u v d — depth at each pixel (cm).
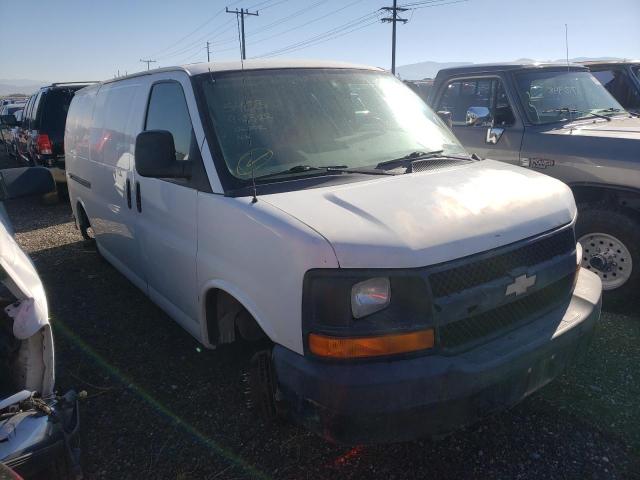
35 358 225
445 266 229
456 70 617
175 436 312
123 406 343
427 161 331
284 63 364
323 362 227
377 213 244
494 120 551
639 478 265
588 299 286
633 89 727
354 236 228
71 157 605
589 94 589
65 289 555
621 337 406
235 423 320
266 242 250
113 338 440
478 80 584
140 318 476
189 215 318
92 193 521
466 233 241
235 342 344
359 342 222
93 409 341
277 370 242
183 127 333
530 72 557
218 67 344
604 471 271
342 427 222
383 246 224
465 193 274
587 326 273
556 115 541
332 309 224
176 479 277
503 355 236
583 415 314
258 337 294
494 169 331
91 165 515
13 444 194
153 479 279
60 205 1016
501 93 553
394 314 226
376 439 223
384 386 217
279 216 249
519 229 259
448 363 226
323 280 224
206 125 310
